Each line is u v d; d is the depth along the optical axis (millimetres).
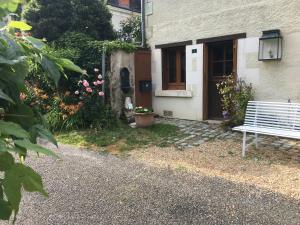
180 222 3205
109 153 5848
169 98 9188
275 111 5586
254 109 5867
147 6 9367
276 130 5355
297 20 6578
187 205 3568
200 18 8227
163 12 9031
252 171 4660
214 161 5195
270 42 6934
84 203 3695
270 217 3248
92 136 7066
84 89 8008
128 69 8836
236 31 7559
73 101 7941
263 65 7160
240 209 3436
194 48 8445
